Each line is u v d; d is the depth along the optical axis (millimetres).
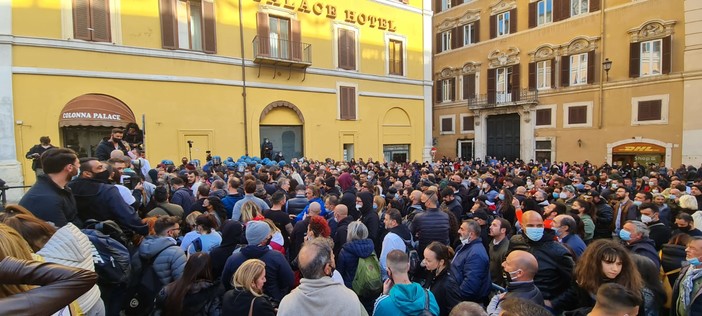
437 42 32781
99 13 14156
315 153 20266
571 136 24672
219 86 17094
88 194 3533
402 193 8523
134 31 14930
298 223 5316
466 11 30109
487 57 28891
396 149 24125
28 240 2262
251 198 6199
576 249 4496
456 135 31375
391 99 23516
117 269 3088
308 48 19781
